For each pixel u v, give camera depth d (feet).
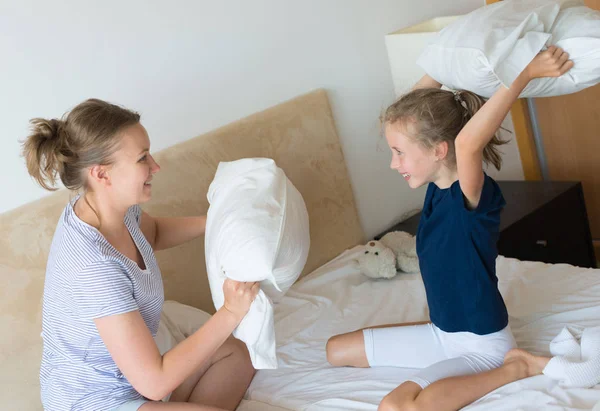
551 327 6.15
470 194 5.28
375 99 9.43
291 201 5.68
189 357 5.05
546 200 8.99
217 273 5.43
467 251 5.46
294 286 8.01
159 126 7.34
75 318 5.07
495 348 5.65
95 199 5.18
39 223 6.30
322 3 8.68
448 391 5.25
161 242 6.40
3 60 6.31
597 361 5.17
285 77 8.39
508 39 4.95
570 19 5.11
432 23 9.98
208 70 7.68
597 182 10.76
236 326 5.32
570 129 10.69
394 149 5.59
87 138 4.90
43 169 5.25
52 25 6.56
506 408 5.07
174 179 7.17
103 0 6.85
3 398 5.97
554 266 7.29
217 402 6.00
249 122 7.86
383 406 5.26
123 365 4.96
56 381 5.26
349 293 7.75
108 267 4.97
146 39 7.17
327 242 8.64
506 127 10.93
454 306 5.69
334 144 8.69
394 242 8.30
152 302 5.43
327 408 5.65
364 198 9.37
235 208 5.45
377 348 6.16
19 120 6.44
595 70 5.03
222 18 7.74
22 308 6.15
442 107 5.38
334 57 8.89
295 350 6.75
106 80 6.94
